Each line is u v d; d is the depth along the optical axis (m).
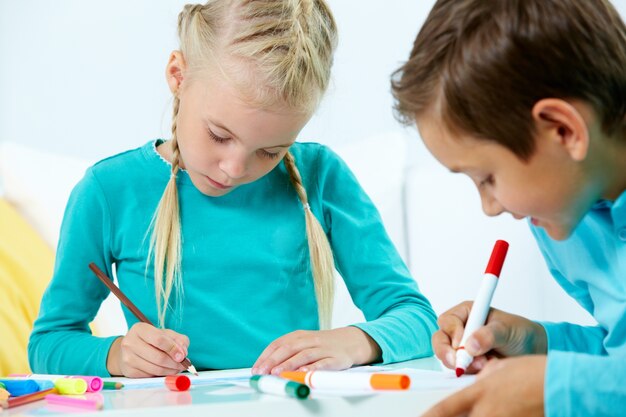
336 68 2.40
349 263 1.50
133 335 1.24
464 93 0.87
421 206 2.21
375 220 1.54
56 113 2.41
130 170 1.46
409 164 2.40
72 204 1.46
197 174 1.32
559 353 0.82
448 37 0.90
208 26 1.30
